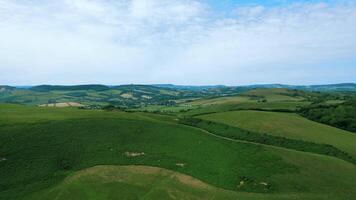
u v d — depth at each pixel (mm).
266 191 48719
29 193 44125
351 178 56344
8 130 59125
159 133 69688
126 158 55656
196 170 53312
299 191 49469
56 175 48781
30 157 52406
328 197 47969
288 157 62531
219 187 48688
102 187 46156
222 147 65688
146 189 46375
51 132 61594
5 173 47938
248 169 55594
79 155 55219
